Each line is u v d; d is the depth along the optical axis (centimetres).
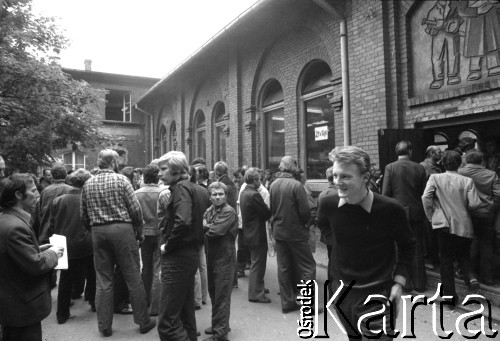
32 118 806
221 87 1243
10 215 279
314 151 859
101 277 417
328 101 818
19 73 764
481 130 550
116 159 452
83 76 2298
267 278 623
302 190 466
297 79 887
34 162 828
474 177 459
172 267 328
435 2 576
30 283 277
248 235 513
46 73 812
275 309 482
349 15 707
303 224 467
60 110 862
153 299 468
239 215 627
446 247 450
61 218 461
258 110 1059
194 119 1527
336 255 245
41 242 498
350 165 218
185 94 1584
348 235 232
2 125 799
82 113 931
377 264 233
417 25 604
